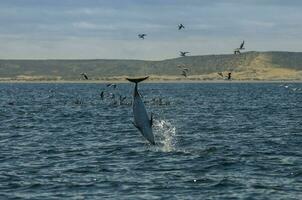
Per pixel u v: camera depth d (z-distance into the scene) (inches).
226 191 1152.2
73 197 1111.6
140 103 1381.6
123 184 1214.3
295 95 6648.6
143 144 1843.0
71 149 1728.6
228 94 7096.5
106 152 1656.0
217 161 1473.9
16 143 1893.5
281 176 1288.1
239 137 2041.1
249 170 1359.5
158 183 1221.7
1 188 1186.0
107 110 3818.9
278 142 1872.5
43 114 3432.6
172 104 4623.5
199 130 2321.6
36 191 1160.2
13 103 4940.9
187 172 1337.4
